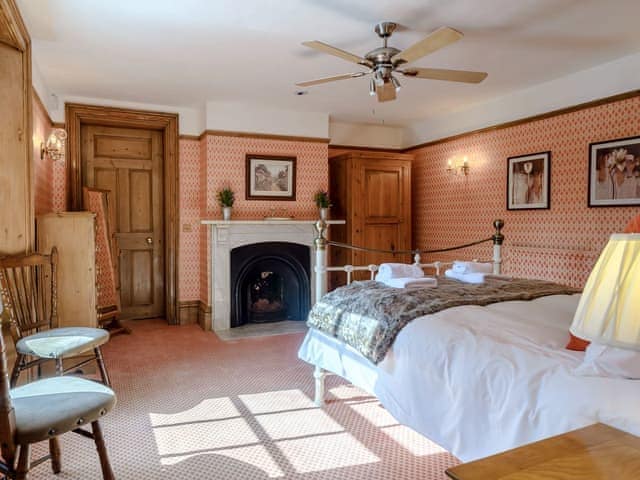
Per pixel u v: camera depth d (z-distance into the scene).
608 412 1.33
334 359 2.77
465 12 2.90
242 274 5.26
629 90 3.71
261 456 2.36
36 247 3.50
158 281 5.66
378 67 2.88
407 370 2.09
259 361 4.00
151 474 2.18
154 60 3.75
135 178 5.46
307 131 5.56
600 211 3.95
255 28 3.12
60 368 2.45
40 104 4.04
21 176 2.99
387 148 6.53
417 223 6.32
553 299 2.52
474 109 5.30
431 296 2.54
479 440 1.69
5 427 1.45
